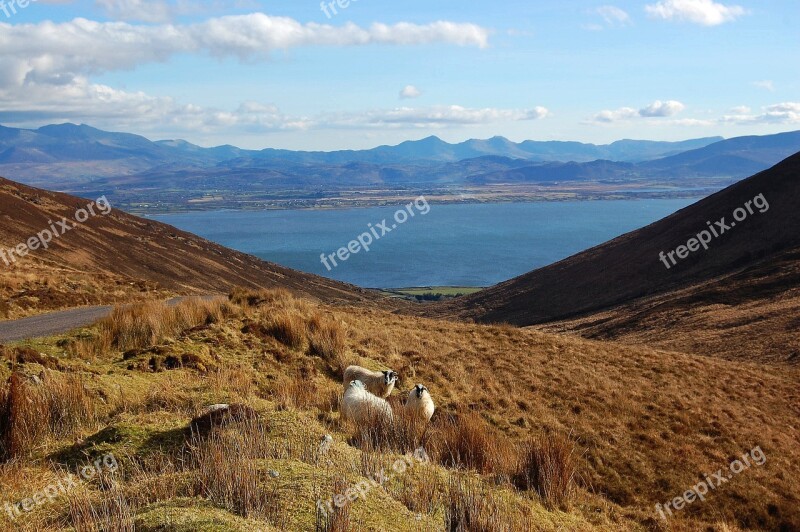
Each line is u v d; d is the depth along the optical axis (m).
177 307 18.92
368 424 9.92
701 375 26.64
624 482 15.05
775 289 54.81
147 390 11.13
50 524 5.91
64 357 13.55
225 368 14.02
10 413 8.15
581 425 17.81
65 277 35.47
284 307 23.56
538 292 98.75
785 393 26.41
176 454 7.66
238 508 5.77
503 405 18.34
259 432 7.93
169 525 5.14
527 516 8.14
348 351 18.97
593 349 28.47
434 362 20.86
